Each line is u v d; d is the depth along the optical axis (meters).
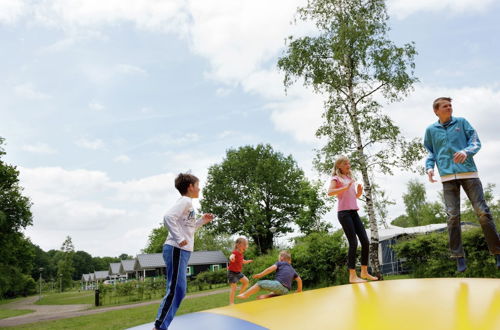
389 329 1.89
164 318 2.62
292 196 42.25
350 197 4.39
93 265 139.00
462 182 3.73
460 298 2.24
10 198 32.34
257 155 44.03
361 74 14.62
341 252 14.58
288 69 14.81
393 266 19.30
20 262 45.22
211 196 43.06
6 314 22.44
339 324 2.07
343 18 14.45
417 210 45.50
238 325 2.34
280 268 6.64
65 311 21.33
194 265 51.00
